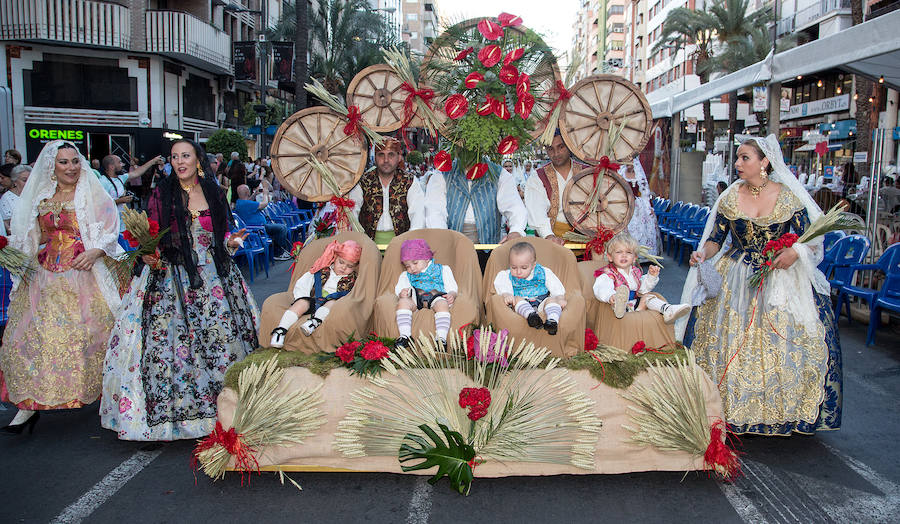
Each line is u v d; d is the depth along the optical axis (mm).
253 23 30000
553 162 5340
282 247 11977
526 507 3398
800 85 31703
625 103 4922
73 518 3283
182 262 4164
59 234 4332
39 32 18516
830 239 7574
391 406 3594
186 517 3299
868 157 12398
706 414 3596
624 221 4949
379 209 5086
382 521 3256
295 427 3576
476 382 3600
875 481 3672
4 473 3809
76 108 20188
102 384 4277
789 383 3939
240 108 28859
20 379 4211
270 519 3277
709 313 4242
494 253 4281
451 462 3410
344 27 30422
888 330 6984
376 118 4875
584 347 3879
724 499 3479
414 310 4066
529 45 4762
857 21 17000
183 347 4102
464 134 4664
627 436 3621
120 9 19891
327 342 3875
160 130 21141
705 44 28203
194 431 4086
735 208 4145
